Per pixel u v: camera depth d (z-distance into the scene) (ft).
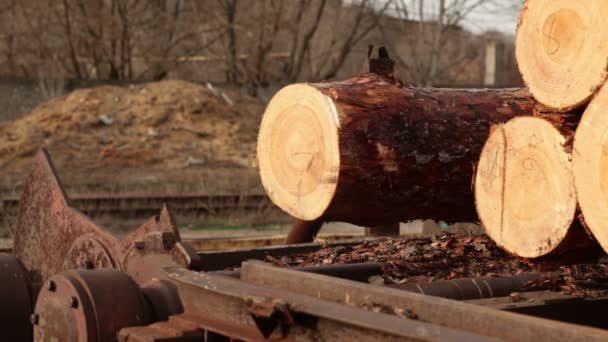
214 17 114.52
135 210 45.14
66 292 13.67
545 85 11.69
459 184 15.90
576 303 12.57
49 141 74.23
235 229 43.75
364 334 9.48
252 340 10.78
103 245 17.52
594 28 10.93
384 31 118.52
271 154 16.17
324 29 116.06
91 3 111.65
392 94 15.69
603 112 10.68
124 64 114.93
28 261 20.80
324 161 15.07
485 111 16.24
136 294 13.67
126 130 77.46
